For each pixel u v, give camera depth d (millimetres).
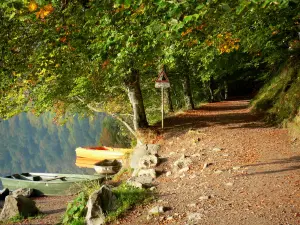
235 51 24000
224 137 13953
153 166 11719
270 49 17656
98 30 7770
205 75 24156
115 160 20641
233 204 6941
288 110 14594
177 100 31422
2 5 5273
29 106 16391
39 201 15836
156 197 8391
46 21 7566
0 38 7699
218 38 12094
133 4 4742
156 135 16141
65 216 8320
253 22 12281
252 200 7000
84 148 27469
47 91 15133
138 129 17000
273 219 5883
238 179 8680
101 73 13547
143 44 6410
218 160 10867
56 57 9555
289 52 17188
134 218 7203
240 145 12422
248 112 21234
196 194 8102
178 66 23547
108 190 8039
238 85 44031
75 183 16391
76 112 21125
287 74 18188
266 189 7547
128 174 14148
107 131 36812
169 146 14344
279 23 11523
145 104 25750
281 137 12758
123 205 7852
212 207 6973
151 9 6000
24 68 9141
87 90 14914
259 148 11633
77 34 8070
